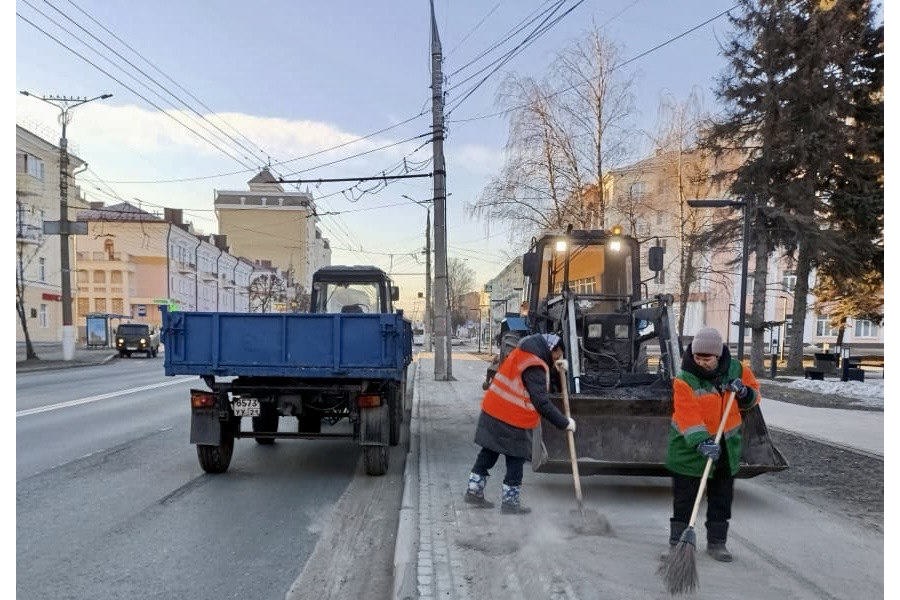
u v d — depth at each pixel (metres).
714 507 4.07
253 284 66.88
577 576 3.69
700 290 30.38
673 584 3.43
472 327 74.31
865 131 17.84
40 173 35.38
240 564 4.25
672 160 21.55
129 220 49.19
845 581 3.66
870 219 18.50
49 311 37.81
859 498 5.48
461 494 5.48
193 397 6.57
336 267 11.21
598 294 8.20
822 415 10.40
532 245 8.87
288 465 7.24
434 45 16.14
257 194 79.06
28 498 5.75
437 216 16.66
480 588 3.50
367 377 6.57
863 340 41.06
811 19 17.70
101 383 16.70
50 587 3.84
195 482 6.40
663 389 6.41
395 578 3.78
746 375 4.07
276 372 6.59
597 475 5.84
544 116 17.30
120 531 4.87
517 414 4.92
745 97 18.88
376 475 6.70
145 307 48.81
